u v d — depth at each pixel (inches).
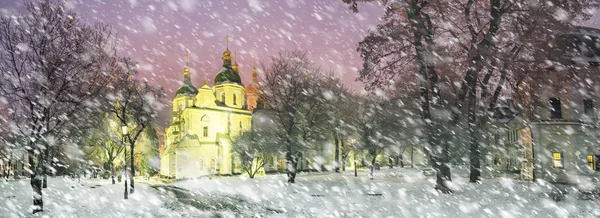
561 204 718.5
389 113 1979.6
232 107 2886.3
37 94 766.5
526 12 947.3
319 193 1062.4
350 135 2015.3
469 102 1133.7
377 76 1015.0
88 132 1604.3
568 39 959.0
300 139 1753.2
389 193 970.1
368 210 729.0
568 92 1147.9
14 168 2057.1
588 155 1141.1
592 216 603.8
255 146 1993.1
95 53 910.4
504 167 1881.2
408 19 992.2
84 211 768.3
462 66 1102.4
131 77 1175.6
